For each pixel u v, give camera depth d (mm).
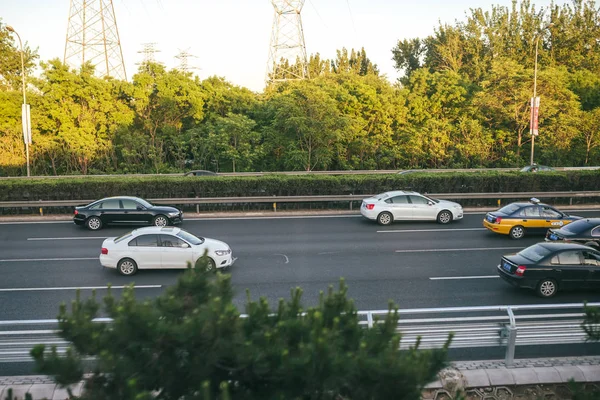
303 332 4363
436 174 26562
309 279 14016
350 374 4004
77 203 23266
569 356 9164
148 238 14375
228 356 4164
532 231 19156
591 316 5840
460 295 12680
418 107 46094
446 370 7816
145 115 43000
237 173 36062
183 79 43562
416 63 74188
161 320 4516
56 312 11430
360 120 42625
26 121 31531
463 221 22656
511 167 43625
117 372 4129
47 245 18062
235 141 40219
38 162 39469
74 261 15938
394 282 13750
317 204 25562
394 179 26109
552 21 62281
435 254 16859
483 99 44438
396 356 4035
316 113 39844
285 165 40344
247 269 15008
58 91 38469
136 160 40688
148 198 25078
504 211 19469
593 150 44375
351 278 14109
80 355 4379
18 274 14531
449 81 47281
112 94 41438
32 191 24125
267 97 46688
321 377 3928
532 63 57781
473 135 43969
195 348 4230
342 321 4824
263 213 24469
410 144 42938
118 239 14664
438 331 8352
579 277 12492
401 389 3936
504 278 13031
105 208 20594
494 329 8461
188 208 25000
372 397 4020
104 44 51875
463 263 15766
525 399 7559
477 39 62875
